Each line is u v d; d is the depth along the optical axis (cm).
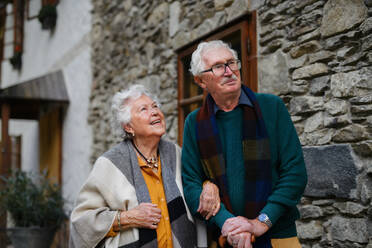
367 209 162
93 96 479
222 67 143
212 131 148
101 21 471
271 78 221
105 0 460
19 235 390
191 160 158
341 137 175
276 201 134
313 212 187
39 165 655
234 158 145
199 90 296
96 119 469
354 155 168
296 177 136
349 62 175
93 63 486
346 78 175
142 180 153
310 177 189
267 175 138
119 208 148
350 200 170
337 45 182
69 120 547
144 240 145
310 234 188
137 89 166
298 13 206
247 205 138
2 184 464
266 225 131
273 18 221
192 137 159
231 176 145
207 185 146
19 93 508
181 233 151
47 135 619
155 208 144
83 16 516
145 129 157
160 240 149
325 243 181
